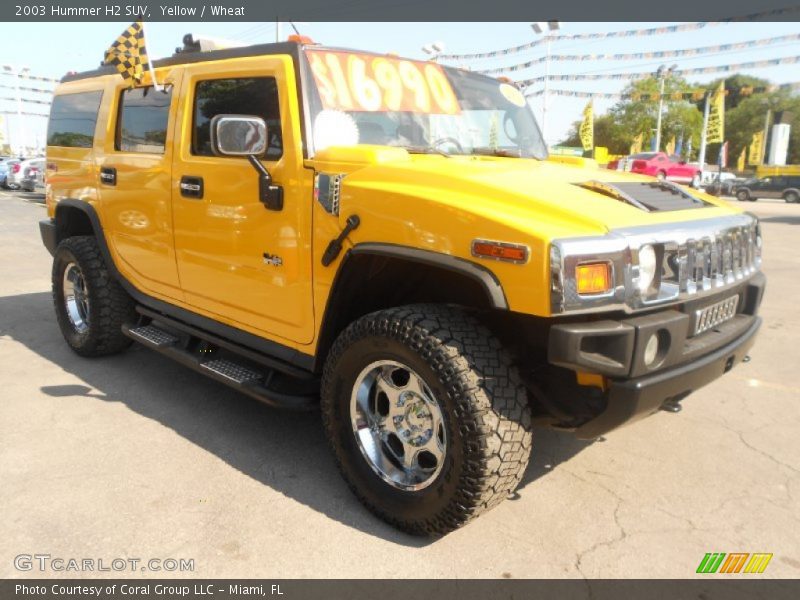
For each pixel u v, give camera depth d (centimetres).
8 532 270
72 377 451
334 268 292
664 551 267
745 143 6103
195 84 364
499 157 363
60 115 512
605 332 233
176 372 465
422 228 257
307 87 307
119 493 302
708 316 287
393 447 292
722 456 351
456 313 268
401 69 353
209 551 262
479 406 245
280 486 314
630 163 3112
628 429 384
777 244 1302
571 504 302
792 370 492
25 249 1036
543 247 228
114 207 436
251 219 328
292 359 325
